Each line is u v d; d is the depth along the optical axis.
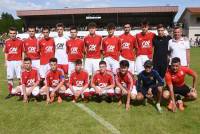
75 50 9.49
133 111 7.47
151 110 7.55
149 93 7.91
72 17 55.31
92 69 9.51
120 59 9.48
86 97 8.48
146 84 8.00
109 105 8.09
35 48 9.66
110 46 9.34
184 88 8.01
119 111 7.47
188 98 8.37
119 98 8.30
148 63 7.78
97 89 8.35
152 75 7.84
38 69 9.41
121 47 9.42
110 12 54.00
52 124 6.52
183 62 8.58
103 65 8.36
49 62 8.80
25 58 8.55
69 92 8.55
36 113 7.33
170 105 7.62
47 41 9.65
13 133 6.02
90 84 8.88
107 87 8.38
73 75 8.60
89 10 54.12
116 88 8.21
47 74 8.55
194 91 8.20
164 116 7.04
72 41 9.52
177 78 7.82
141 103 8.23
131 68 9.48
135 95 8.04
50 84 8.65
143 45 9.19
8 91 10.16
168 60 8.86
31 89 8.61
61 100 8.53
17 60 9.53
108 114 7.22
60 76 8.60
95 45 9.39
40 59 9.74
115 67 9.41
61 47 9.85
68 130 6.16
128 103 7.75
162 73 8.98
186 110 7.53
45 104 8.22
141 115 7.12
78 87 8.63
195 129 6.18
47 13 54.41
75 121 6.71
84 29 49.03
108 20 55.25
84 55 9.62
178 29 8.49
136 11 53.66
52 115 7.16
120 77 8.16
